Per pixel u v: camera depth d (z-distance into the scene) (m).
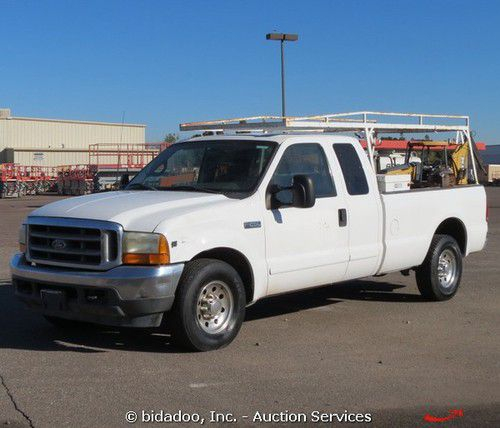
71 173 46.12
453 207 9.87
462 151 11.12
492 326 8.38
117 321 6.67
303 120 8.53
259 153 7.75
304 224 7.74
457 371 6.58
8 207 33.22
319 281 8.01
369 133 9.16
